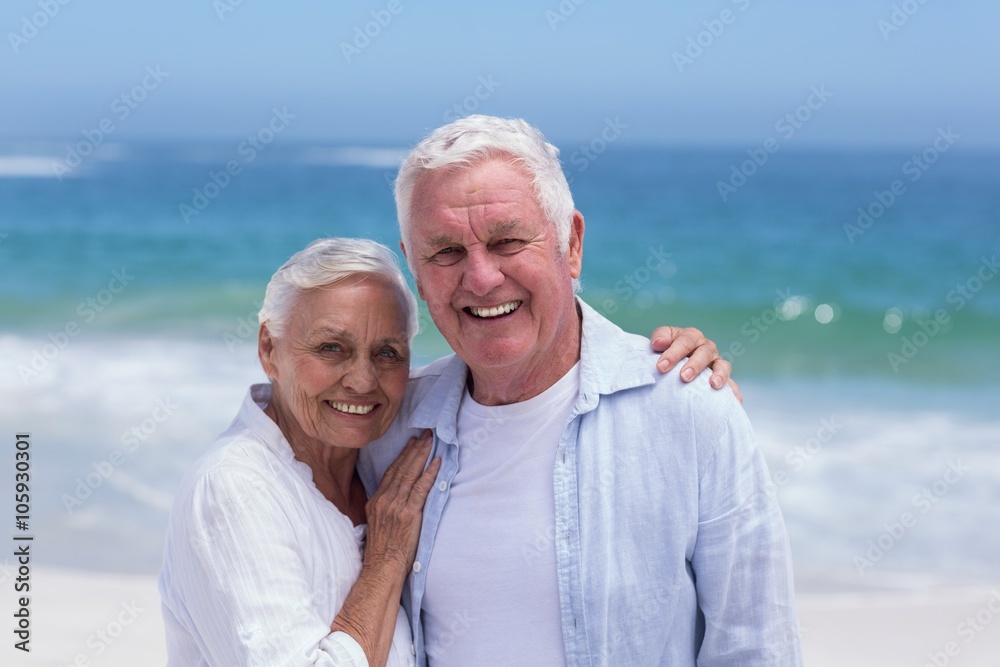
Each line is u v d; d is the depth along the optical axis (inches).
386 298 98.1
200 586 90.4
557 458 96.4
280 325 98.3
